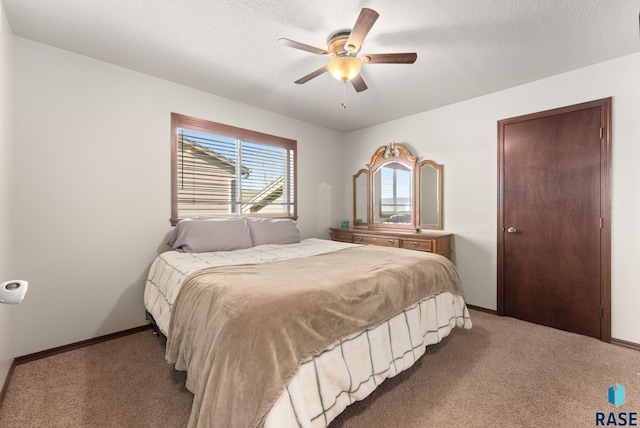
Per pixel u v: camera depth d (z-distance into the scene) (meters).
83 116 2.21
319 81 2.65
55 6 1.66
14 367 1.87
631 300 2.18
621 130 2.22
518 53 2.16
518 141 2.75
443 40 2.00
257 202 3.41
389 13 1.71
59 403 1.52
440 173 3.31
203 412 1.01
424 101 3.14
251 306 1.17
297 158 3.81
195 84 2.72
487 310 2.97
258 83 2.69
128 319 2.43
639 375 1.78
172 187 2.68
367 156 4.16
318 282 1.49
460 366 1.89
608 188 2.27
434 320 1.95
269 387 1.01
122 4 1.65
